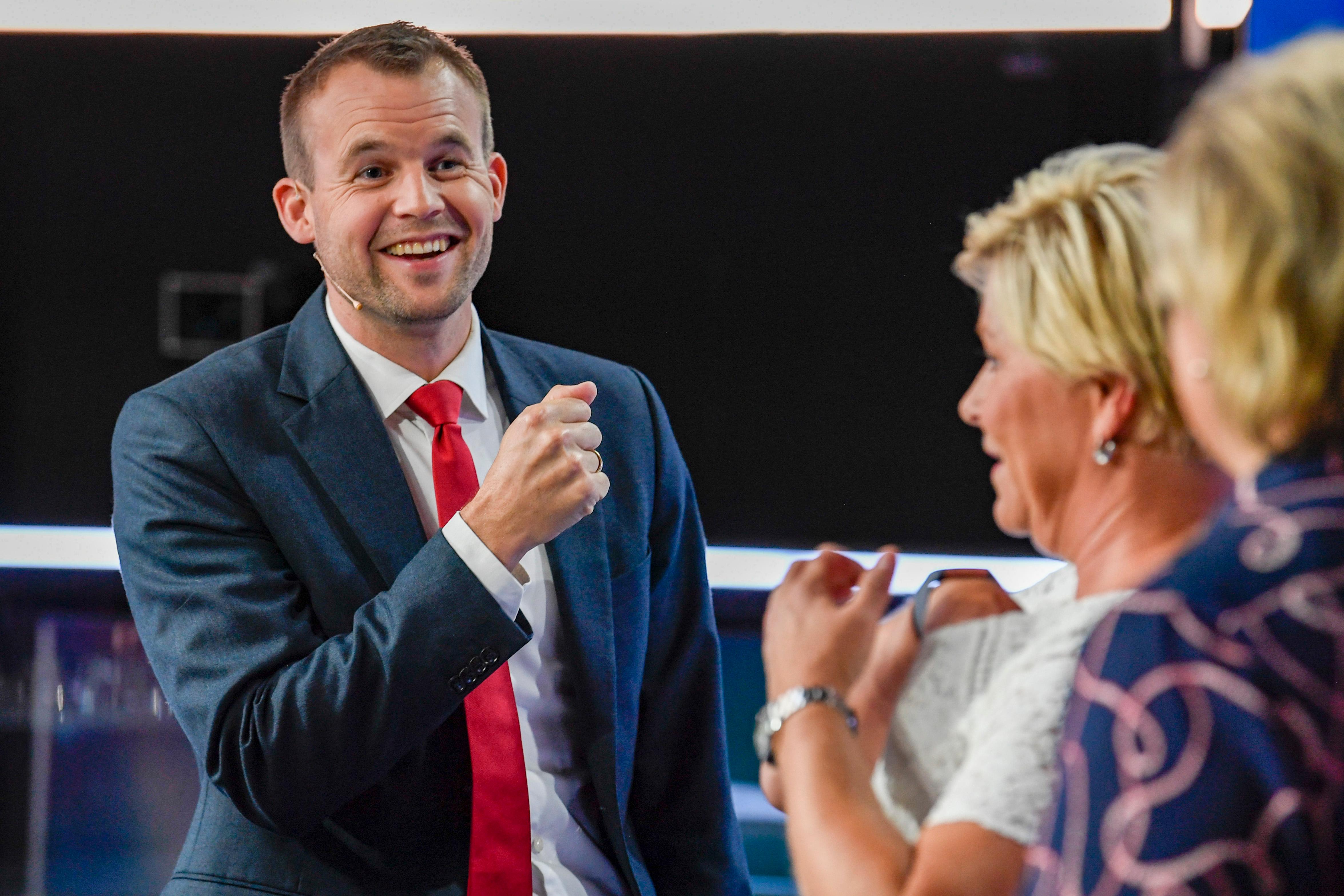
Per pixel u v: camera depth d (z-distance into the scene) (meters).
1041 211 2.59
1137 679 1.92
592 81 8.89
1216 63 7.88
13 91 9.07
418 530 4.27
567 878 4.26
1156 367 2.44
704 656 4.84
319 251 4.45
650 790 4.71
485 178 4.45
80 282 9.18
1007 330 2.57
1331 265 1.86
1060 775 2.00
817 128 8.76
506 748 4.12
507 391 4.66
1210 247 1.95
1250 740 1.83
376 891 4.00
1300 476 1.99
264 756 3.79
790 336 8.89
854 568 2.82
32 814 8.34
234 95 9.05
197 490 4.09
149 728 8.45
